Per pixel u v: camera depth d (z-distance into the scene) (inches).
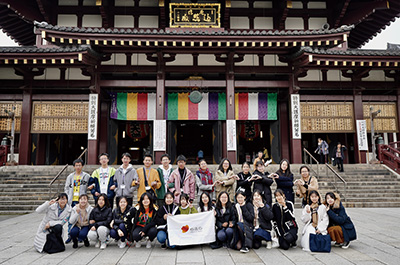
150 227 227.5
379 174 528.7
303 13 671.8
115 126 663.8
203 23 583.8
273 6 672.4
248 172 271.1
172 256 207.3
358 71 615.5
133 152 871.1
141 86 592.7
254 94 638.5
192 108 635.5
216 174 274.5
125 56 600.1
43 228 220.7
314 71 634.2
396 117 634.8
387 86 635.5
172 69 601.9
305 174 255.3
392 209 415.2
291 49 576.1
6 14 656.4
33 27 710.5
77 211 230.7
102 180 271.6
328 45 553.9
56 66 555.5
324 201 233.0
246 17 666.8
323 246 214.5
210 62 613.6
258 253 213.6
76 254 213.3
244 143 887.1
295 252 216.1
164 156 285.7
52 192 449.4
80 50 512.1
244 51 577.9
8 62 519.5
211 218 228.5
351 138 790.5
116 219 232.2
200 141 914.1
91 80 579.2
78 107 589.9
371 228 295.3
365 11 644.7
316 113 621.0
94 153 558.3
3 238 262.5
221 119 635.5
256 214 229.5
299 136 585.0
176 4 578.9
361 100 625.9
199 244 237.8
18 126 587.8
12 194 443.8
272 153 678.5
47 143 711.1
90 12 650.2
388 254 209.5
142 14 655.1
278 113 684.7
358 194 458.0
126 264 189.2
